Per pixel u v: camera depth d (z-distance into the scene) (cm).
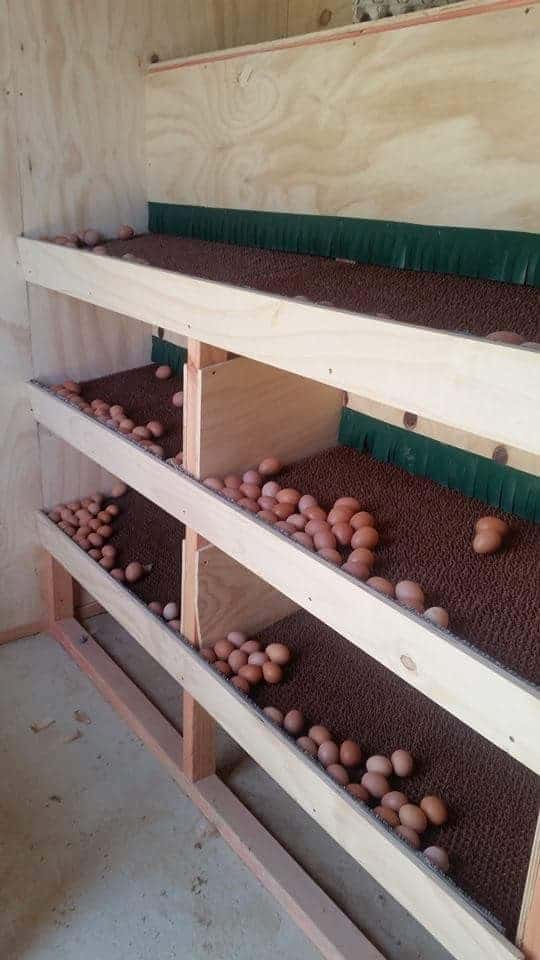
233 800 147
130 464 141
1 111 153
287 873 132
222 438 126
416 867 93
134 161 175
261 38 179
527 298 95
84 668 187
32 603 200
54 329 178
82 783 154
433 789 111
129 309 125
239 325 99
